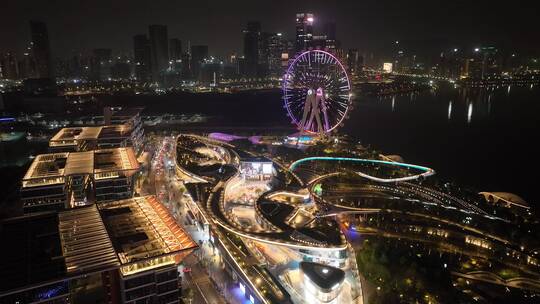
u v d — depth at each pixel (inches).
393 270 7194.9
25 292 4731.8
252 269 6771.7
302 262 6732.3
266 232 7628.0
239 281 6919.3
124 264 5118.1
